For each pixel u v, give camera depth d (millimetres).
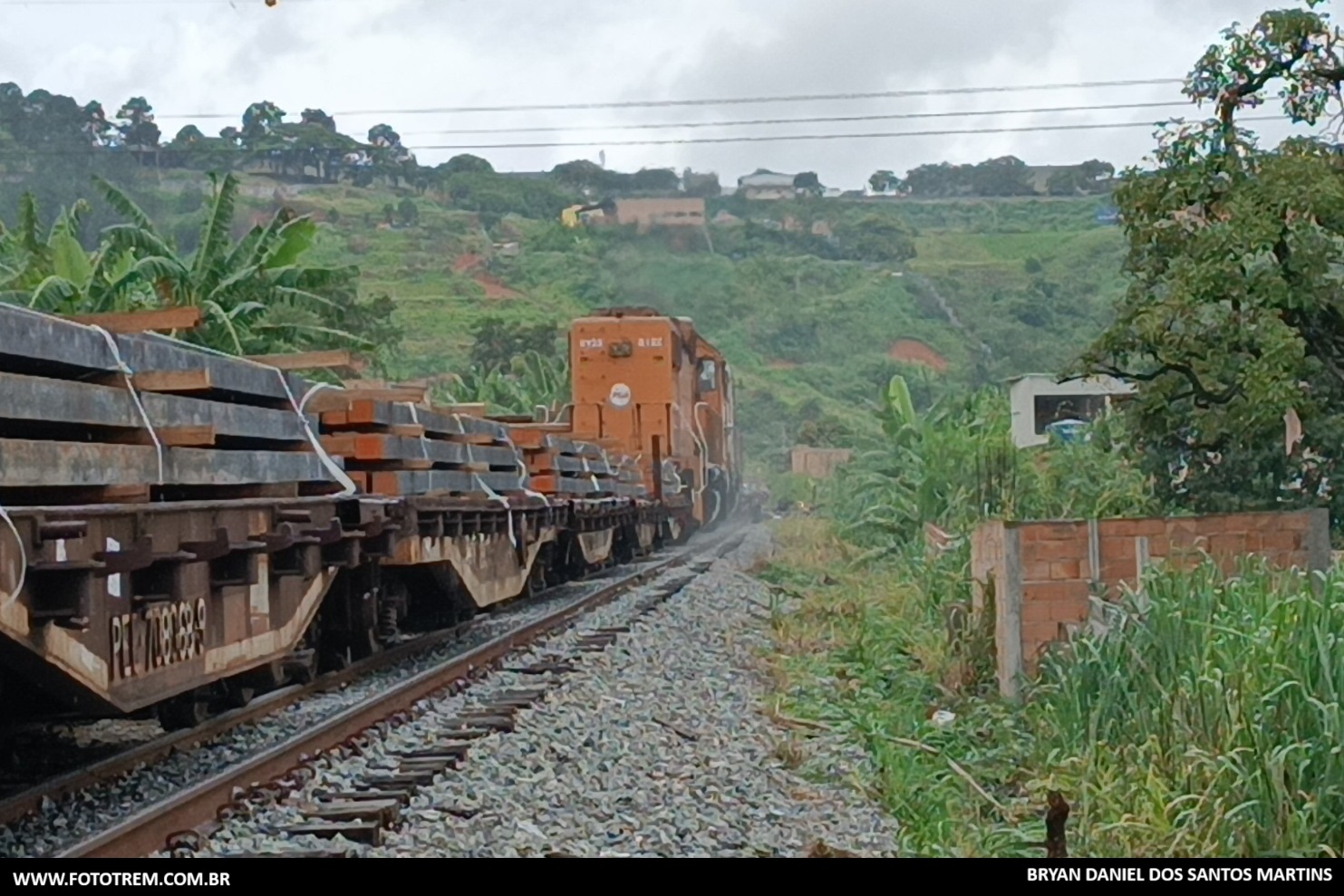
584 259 91812
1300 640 7484
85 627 6230
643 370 29375
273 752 7438
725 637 14703
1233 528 10648
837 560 24844
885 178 134000
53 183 61969
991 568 11539
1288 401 11633
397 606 12906
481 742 8359
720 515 39312
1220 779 6930
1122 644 8781
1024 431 29812
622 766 8047
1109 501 15484
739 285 90062
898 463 28344
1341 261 12117
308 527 9102
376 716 9109
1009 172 133000
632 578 20344
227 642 8258
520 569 16500
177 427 7641
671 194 111625
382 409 11633
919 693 11172
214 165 93125
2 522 5648
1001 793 8297
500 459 15664
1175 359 12547
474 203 107438
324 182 105562
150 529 7102
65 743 8836
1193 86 12938
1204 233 12391
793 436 69125
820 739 9461
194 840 6043
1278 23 12352
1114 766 7715
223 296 20875
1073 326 86500
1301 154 12234
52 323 6504
